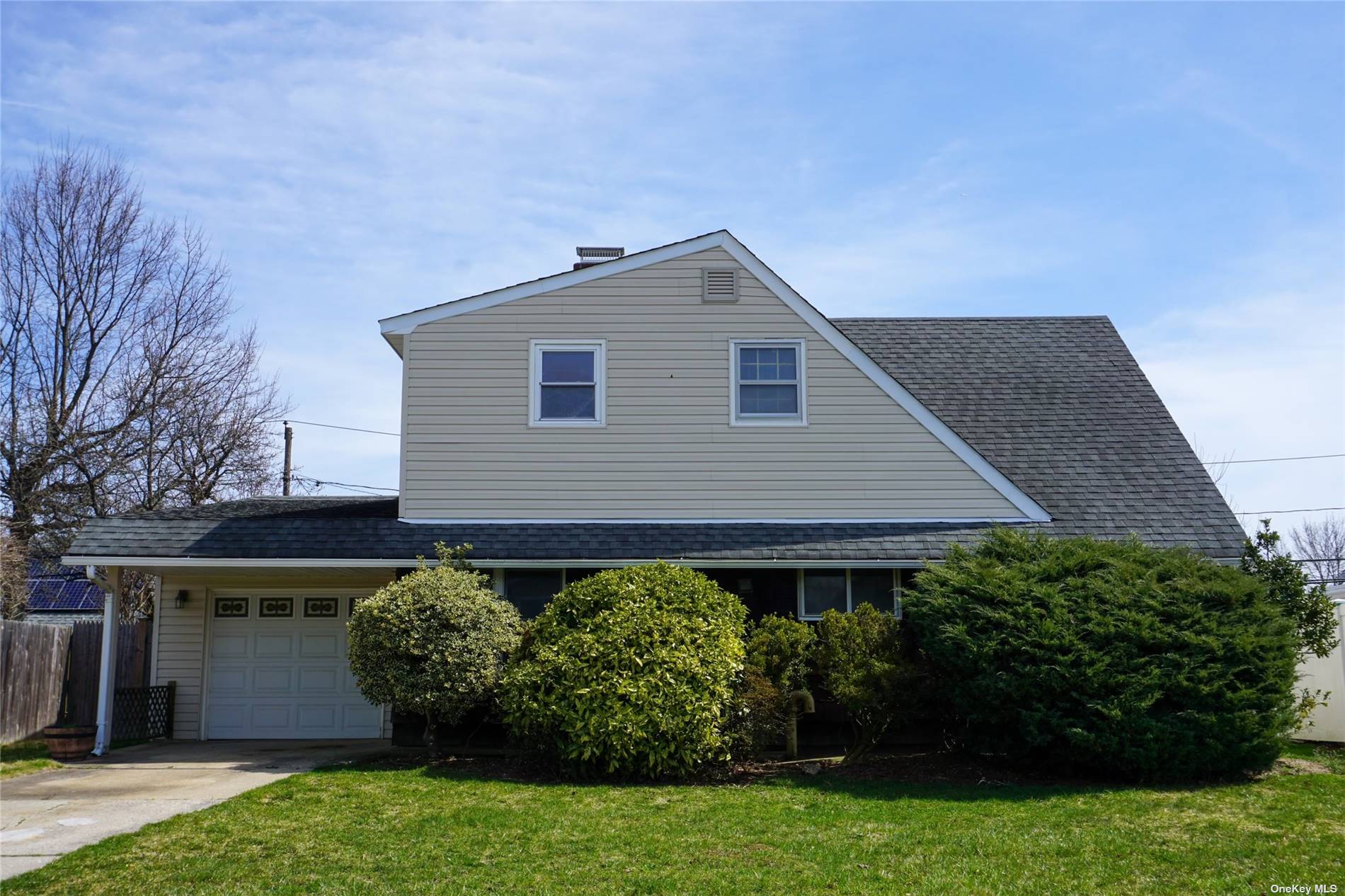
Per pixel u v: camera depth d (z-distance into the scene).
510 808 10.82
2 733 15.54
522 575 15.88
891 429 16.77
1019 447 18.23
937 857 9.05
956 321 21.97
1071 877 8.53
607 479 16.44
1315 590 14.84
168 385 30.17
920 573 14.74
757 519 16.42
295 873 8.52
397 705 13.75
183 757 14.78
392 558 15.24
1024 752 12.80
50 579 30.42
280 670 18.14
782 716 13.68
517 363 16.69
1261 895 8.08
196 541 15.27
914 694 13.41
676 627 13.13
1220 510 16.89
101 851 9.04
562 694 12.73
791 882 8.35
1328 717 15.66
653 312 16.91
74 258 29.14
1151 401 19.47
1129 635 12.50
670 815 10.59
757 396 16.81
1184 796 11.58
